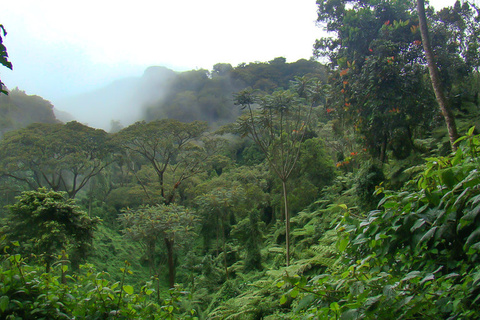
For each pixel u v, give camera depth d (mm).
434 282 1729
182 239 16766
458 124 9898
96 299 2650
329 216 12672
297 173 20328
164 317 2924
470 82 11695
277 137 19453
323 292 1972
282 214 20719
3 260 2762
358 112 9891
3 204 22156
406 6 10508
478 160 1810
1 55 1937
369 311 1600
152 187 25750
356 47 10398
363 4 11172
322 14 11750
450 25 10695
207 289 16047
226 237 23953
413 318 1674
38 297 2471
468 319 1495
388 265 2066
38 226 8906
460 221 1557
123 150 25328
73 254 9867
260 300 8555
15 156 21656
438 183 2023
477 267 1573
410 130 9945
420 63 9805
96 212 27594
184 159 23953
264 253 16844
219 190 18516
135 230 16156
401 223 1924
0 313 2395
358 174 8117
